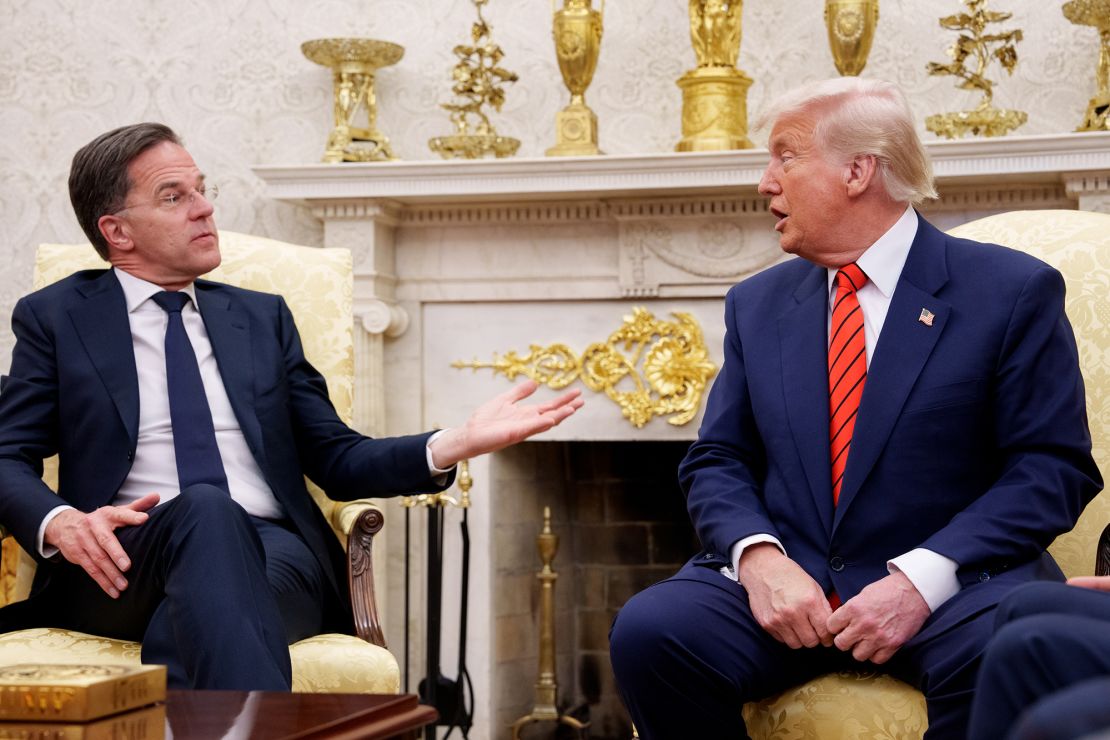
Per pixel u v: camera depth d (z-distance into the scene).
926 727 1.86
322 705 1.50
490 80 3.63
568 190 3.42
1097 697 0.81
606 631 3.97
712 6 3.45
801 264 2.28
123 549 2.08
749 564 2.00
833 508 2.06
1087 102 3.48
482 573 3.66
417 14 3.86
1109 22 3.26
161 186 2.44
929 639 1.86
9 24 4.04
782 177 2.16
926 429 2.01
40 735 1.29
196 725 1.41
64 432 2.39
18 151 4.03
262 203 3.92
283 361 2.56
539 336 3.67
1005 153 3.20
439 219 3.68
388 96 3.88
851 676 1.96
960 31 3.56
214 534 1.90
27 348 2.44
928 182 2.14
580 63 3.50
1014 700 1.24
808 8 3.64
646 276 3.55
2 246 4.02
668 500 3.94
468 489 3.59
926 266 2.10
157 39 3.99
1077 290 2.35
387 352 3.74
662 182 3.37
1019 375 1.99
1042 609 1.52
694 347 3.55
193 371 2.43
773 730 1.96
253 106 3.94
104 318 2.44
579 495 4.00
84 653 2.12
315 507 2.48
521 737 3.76
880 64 3.61
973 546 1.90
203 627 1.82
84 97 4.01
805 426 2.10
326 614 2.40
